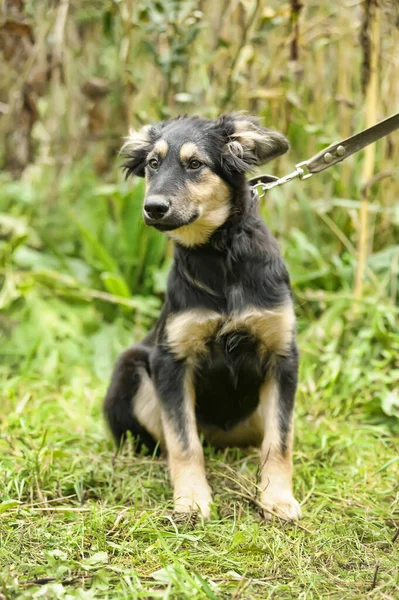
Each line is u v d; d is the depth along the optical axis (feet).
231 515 11.91
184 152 12.73
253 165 13.02
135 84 20.97
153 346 14.64
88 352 19.26
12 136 23.50
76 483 12.35
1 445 14.08
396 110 20.03
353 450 14.28
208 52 21.09
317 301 19.39
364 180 18.31
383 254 19.45
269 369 13.15
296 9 17.71
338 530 11.11
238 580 9.48
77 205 22.61
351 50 20.42
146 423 14.44
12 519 11.16
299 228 21.30
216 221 12.75
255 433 14.53
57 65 21.49
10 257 20.42
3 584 8.93
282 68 20.06
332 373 16.76
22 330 19.36
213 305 12.85
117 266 20.98
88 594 8.80
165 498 12.59
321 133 19.61
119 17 22.12
